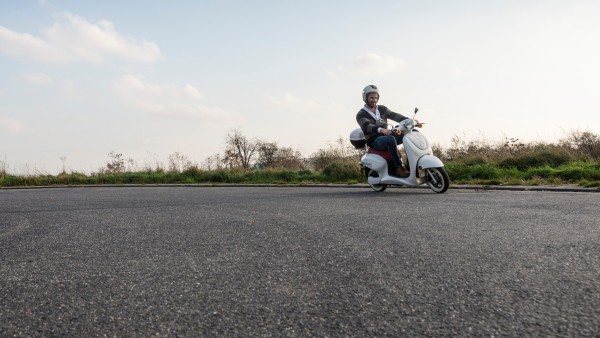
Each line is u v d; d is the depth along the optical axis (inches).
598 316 66.6
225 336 65.1
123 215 208.4
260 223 168.4
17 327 71.3
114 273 102.0
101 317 74.2
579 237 119.9
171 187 475.2
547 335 61.2
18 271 107.5
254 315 72.8
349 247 119.5
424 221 157.8
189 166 652.1
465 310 71.2
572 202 198.2
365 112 301.3
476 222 151.3
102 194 364.2
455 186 309.3
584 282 81.9
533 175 359.3
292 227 156.0
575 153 439.5
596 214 159.6
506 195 241.9
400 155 286.8
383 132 283.7
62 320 73.6
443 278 88.4
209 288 87.9
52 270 107.2
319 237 135.4
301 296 81.2
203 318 72.3
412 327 65.7
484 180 358.6
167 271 101.9
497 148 495.2
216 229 158.1
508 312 69.6
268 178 560.1
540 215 161.8
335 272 95.9
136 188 462.6
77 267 109.2
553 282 82.8
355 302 76.9
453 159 499.5
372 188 314.0
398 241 124.6
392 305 74.8
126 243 137.9
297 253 115.0
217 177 594.6
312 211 199.5
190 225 169.8
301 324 68.4
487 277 87.7
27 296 87.1
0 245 143.4
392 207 203.2
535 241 117.3
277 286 87.6
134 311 76.5
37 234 162.4
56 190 455.2
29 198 338.0
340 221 165.8
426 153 274.7
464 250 110.7
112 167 699.4
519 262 97.3
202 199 283.4
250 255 114.9
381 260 104.3
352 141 314.3
